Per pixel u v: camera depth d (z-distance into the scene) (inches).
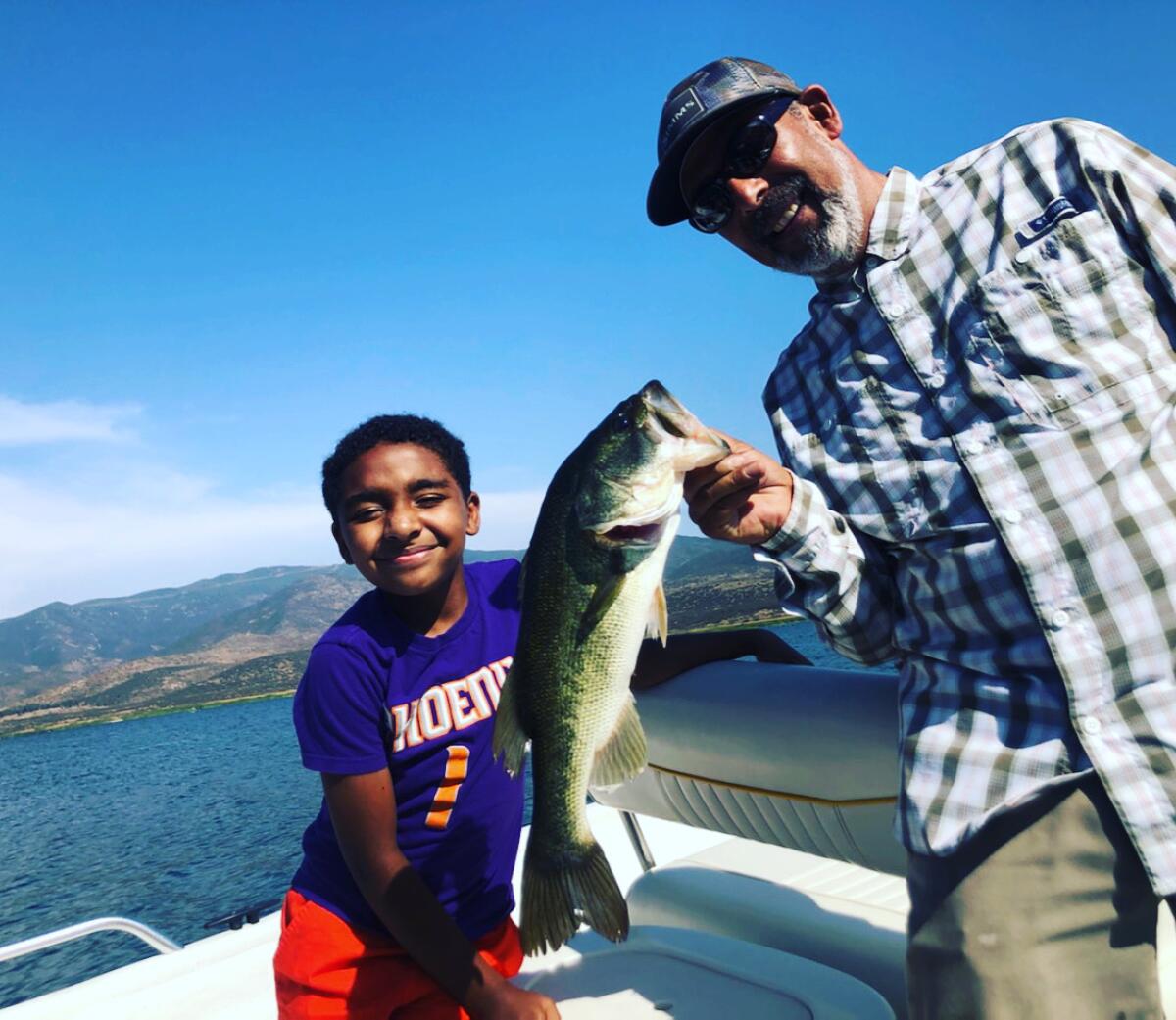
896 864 91.1
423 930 79.1
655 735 107.1
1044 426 75.8
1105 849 69.9
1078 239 78.2
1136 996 70.6
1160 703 69.1
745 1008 78.7
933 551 81.7
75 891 677.9
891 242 87.4
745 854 128.3
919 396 84.1
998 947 70.7
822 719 91.0
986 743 75.5
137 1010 109.5
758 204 95.3
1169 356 76.1
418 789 87.0
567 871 77.6
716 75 96.6
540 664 78.9
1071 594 72.6
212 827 855.7
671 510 75.8
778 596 93.3
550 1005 76.8
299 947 87.3
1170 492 71.6
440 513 85.5
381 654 85.7
